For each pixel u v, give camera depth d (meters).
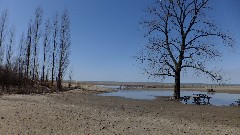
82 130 12.69
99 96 42.50
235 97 52.03
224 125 15.88
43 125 13.33
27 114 16.17
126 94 54.50
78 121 14.97
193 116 20.02
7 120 14.05
